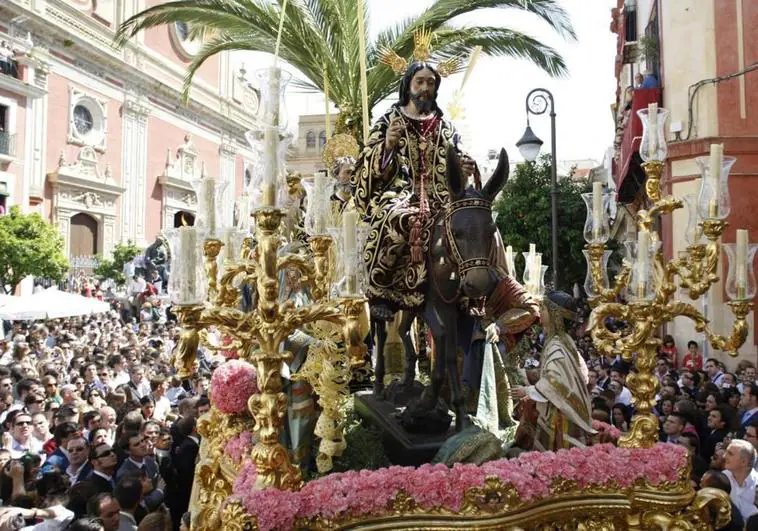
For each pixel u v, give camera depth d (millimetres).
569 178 20781
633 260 4082
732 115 12148
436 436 4238
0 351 11938
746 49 12219
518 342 5496
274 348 3178
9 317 14945
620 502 3537
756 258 11320
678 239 12469
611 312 3920
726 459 5516
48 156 30672
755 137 12000
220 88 43781
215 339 4887
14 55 28656
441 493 3264
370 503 3191
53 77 30906
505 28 9961
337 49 9305
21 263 22422
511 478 3314
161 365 10414
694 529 3570
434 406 4281
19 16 28391
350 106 8805
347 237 3148
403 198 4691
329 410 4016
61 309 15383
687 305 3904
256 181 3342
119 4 35062
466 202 3934
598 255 4375
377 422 4684
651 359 3902
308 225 3684
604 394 8023
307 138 26000
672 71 12766
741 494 5344
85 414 6770
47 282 26062
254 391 4176
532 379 6051
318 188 3453
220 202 4148
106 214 34094
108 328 17109
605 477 3516
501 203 20625
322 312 3195
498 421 5090
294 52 9430
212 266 4039
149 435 6234
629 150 14477
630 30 20406
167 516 4629
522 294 4691
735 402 8172
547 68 10430
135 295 25406
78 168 32156
